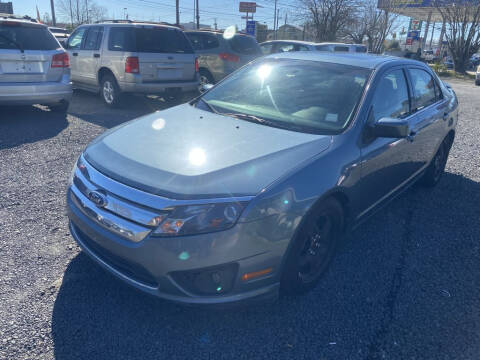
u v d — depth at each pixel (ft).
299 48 41.45
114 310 8.46
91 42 28.60
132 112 26.73
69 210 8.89
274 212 7.57
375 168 10.39
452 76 92.84
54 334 7.73
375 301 9.23
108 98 27.76
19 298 8.58
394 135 9.56
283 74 12.03
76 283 9.20
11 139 18.89
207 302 7.51
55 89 22.25
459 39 102.37
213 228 7.19
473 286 10.00
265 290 7.90
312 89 11.11
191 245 7.17
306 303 9.03
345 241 10.66
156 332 7.97
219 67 32.42
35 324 7.93
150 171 7.91
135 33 25.49
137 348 7.55
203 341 7.82
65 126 21.85
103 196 7.93
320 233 9.24
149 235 7.31
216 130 9.74
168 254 7.23
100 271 9.67
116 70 26.40
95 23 28.78
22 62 20.90
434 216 13.87
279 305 8.91
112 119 24.22
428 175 15.72
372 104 10.50
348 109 10.21
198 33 33.63
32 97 21.42
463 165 19.57
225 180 7.61
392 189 12.26
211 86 13.20
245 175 7.80
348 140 9.51
